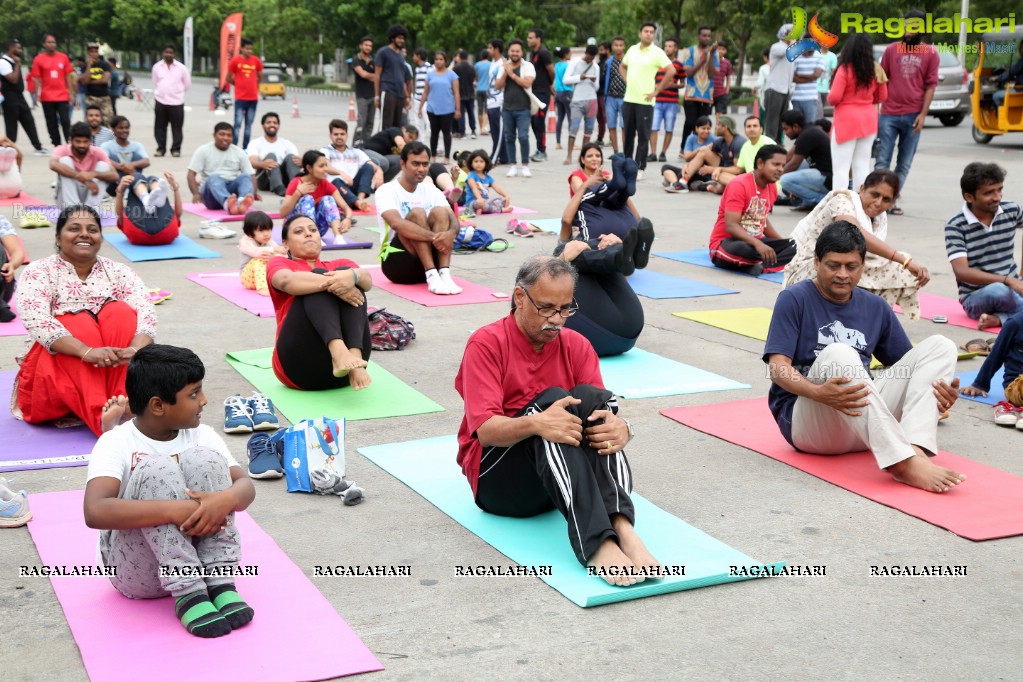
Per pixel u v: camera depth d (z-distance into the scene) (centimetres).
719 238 938
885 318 491
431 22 3869
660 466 480
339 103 3772
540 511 423
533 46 1752
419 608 349
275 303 586
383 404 560
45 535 397
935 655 322
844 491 451
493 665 313
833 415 469
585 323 638
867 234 668
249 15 5306
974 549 396
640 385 599
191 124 2459
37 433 510
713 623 341
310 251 583
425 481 457
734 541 402
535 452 381
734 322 748
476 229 1020
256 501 438
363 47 1784
